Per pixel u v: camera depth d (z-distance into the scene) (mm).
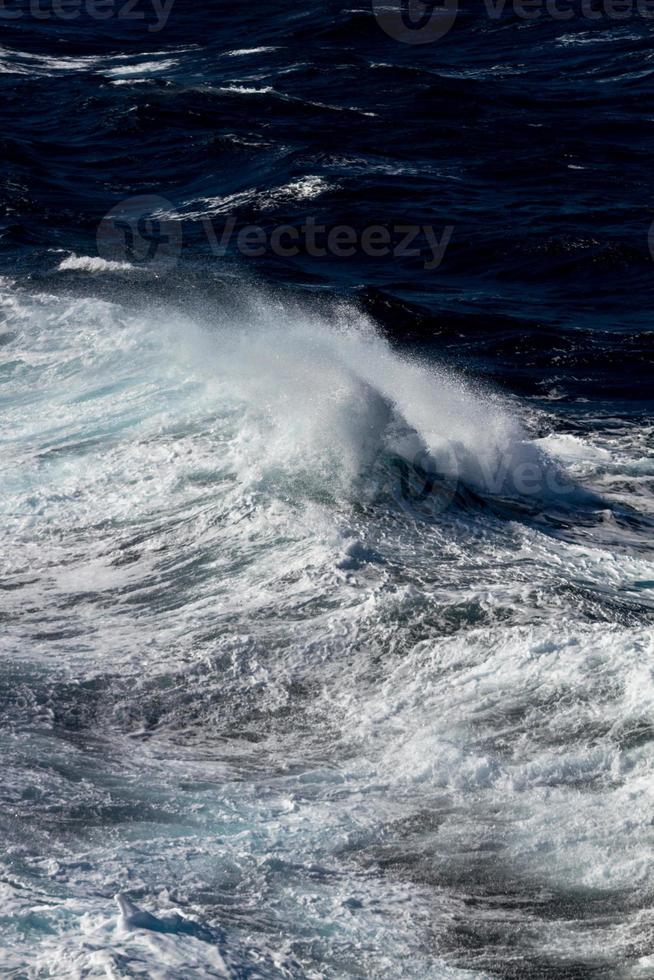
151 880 20547
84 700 27609
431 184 104688
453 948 19469
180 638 30688
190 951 17578
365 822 22844
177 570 34781
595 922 20047
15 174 104188
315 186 101688
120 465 42156
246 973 17438
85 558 36000
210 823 22672
